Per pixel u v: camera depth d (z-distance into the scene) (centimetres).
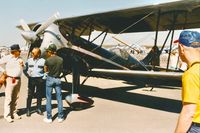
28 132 475
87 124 535
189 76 183
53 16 714
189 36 193
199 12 728
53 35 718
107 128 509
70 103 668
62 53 761
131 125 531
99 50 876
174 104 753
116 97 865
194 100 179
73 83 778
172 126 527
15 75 531
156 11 717
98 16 793
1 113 606
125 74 717
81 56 804
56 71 538
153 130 499
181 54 200
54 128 503
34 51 577
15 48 527
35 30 755
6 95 535
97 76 843
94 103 754
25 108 662
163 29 942
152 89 1039
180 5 645
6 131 478
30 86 586
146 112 647
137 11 733
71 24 869
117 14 773
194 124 186
